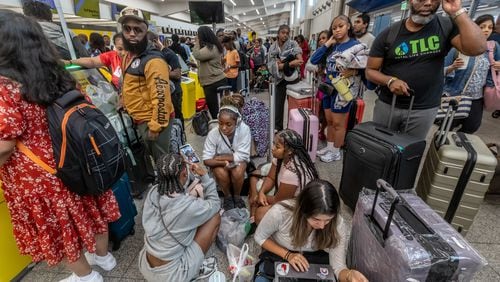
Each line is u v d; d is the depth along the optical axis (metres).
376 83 1.76
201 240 1.34
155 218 1.18
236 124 1.94
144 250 1.31
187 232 1.22
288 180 1.46
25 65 0.88
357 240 1.26
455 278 0.91
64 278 1.46
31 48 0.88
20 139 0.98
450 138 1.61
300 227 1.15
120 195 1.60
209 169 2.01
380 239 1.05
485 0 2.84
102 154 1.08
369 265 1.13
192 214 1.19
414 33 1.50
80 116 1.01
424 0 1.34
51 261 1.19
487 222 1.78
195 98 4.43
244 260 1.39
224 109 1.89
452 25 1.42
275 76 2.66
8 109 0.88
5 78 0.88
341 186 1.88
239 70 4.92
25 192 1.06
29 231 1.15
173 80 2.81
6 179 1.06
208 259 1.46
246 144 1.98
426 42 1.47
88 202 1.25
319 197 1.05
